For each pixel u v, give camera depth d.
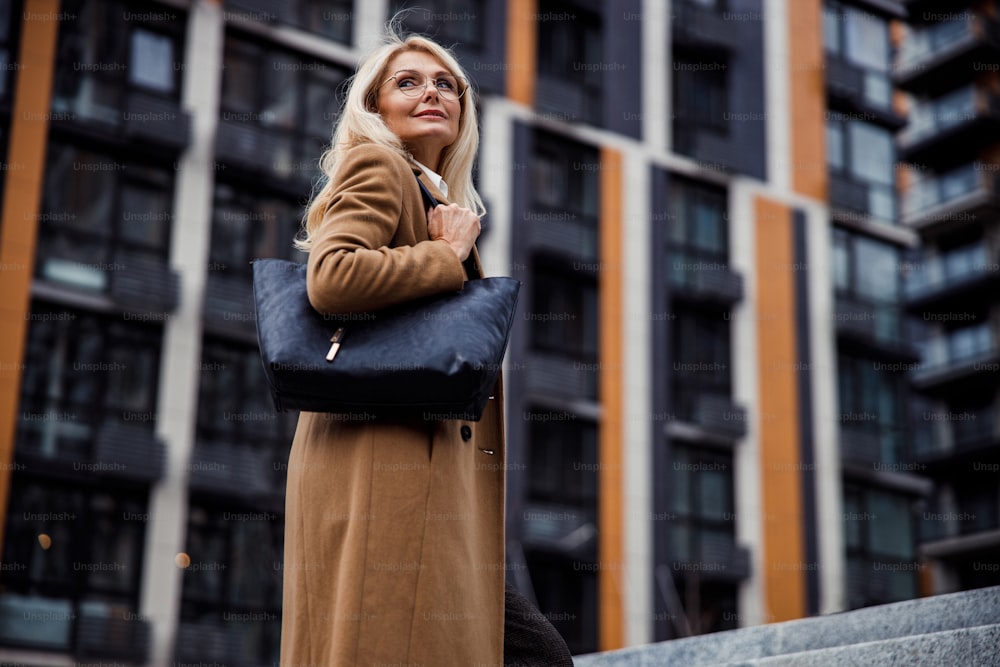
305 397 1.94
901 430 26.02
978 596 2.79
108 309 18.58
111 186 19.12
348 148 2.23
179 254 19.39
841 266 26.27
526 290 22.06
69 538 17.62
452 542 1.97
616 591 21.38
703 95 25.50
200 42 20.31
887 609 2.99
